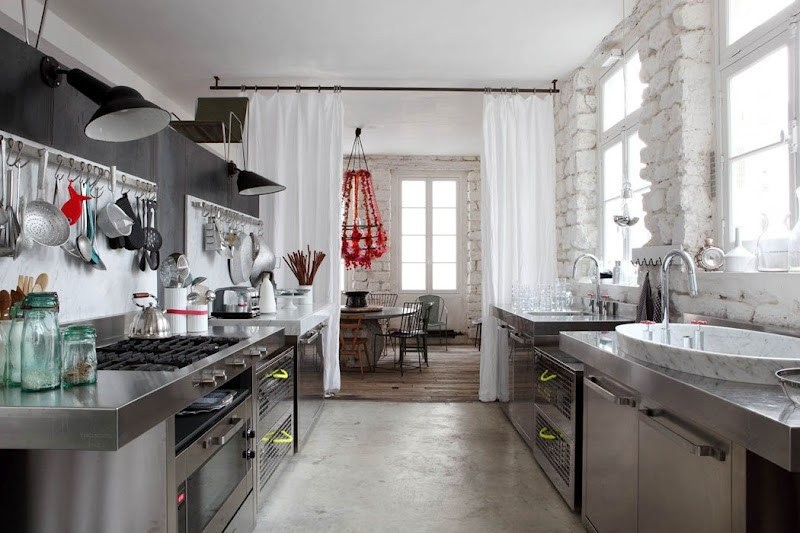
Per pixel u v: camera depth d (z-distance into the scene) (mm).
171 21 3553
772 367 1399
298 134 4684
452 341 8383
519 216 4770
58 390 1382
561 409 2754
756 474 1276
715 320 2316
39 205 1922
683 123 2754
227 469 2076
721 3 2684
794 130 2188
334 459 3367
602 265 4262
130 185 2543
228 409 2084
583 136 4375
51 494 1428
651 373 1640
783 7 2291
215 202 3660
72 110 2184
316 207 4715
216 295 3338
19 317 1419
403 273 8477
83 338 1443
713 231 2748
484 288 4793
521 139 4781
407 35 3795
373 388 5328
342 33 3756
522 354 3639
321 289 4746
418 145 7414
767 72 2389
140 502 1438
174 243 3037
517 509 2680
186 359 1821
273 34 3768
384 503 2750
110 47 3941
